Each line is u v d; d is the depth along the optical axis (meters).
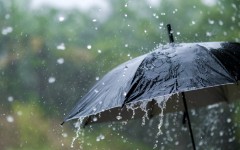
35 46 9.67
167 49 2.45
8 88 9.30
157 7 9.16
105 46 9.41
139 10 9.37
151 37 9.19
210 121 8.14
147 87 2.19
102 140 8.07
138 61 2.42
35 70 9.42
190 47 2.42
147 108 3.14
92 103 2.40
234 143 8.12
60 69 9.38
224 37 8.13
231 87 3.29
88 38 9.73
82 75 9.33
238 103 7.81
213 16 8.46
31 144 8.26
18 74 9.41
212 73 2.19
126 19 9.50
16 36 9.82
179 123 8.09
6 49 9.70
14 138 8.45
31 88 9.16
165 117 8.05
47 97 9.09
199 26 8.63
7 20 10.06
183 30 8.85
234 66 2.32
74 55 9.50
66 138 8.14
